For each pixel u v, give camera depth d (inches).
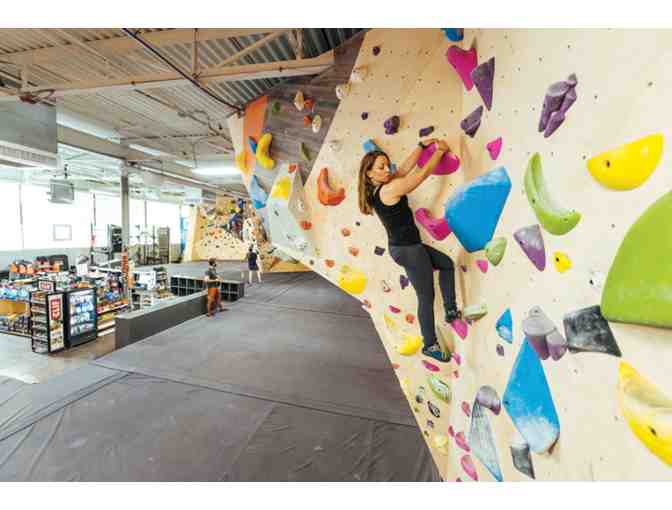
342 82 69.2
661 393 19.1
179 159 298.5
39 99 118.3
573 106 26.7
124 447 84.0
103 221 598.5
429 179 54.3
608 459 23.2
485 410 44.1
